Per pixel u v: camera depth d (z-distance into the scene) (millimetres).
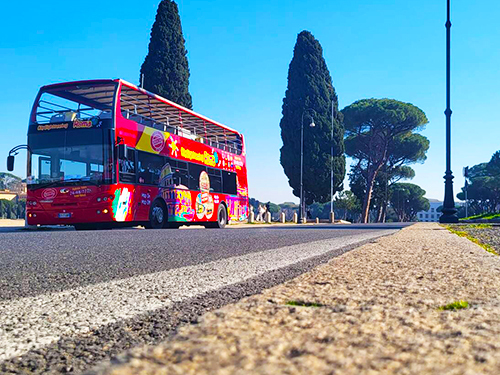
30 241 7883
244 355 1142
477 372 1027
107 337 1868
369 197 56750
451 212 19844
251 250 6180
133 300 2648
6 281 3439
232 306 1854
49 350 1690
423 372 1027
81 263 4609
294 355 1158
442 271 3223
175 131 16688
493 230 11312
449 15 19672
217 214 19172
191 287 3113
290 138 46438
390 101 54219
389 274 3061
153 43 36969
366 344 1273
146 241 7934
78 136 13766
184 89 37312
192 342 1271
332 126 46812
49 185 13891
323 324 1537
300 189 45719
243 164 21953
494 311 1821
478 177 83750
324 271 3227
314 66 47156
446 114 19812
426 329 1479
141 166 14688
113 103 13703
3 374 1438
